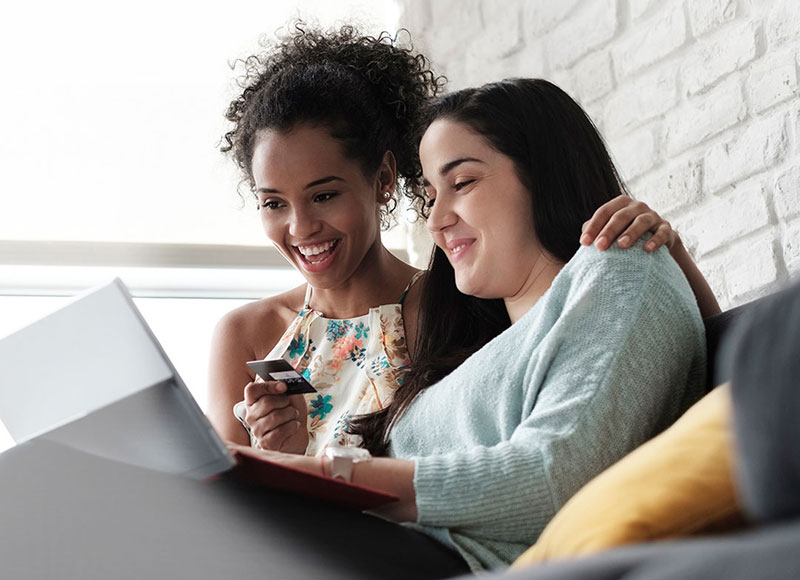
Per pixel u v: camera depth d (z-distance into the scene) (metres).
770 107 2.21
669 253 1.48
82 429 1.24
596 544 0.83
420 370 1.69
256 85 2.32
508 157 1.61
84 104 3.42
